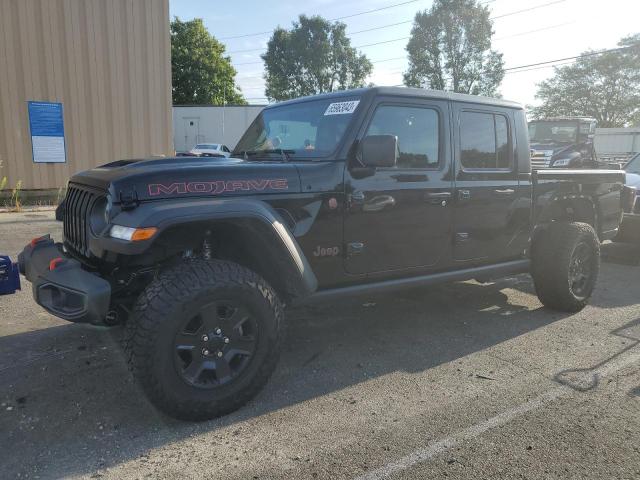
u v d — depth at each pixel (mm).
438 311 5199
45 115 12023
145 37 12922
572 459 2688
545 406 3250
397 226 3920
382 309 5227
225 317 3051
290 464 2625
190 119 33812
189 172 3094
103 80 12555
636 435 2922
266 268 3475
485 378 3660
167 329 2816
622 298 5766
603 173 5633
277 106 4535
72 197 3664
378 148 3389
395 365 3879
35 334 4336
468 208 4336
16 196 11844
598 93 57719
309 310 5152
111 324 3359
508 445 2812
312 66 57906
